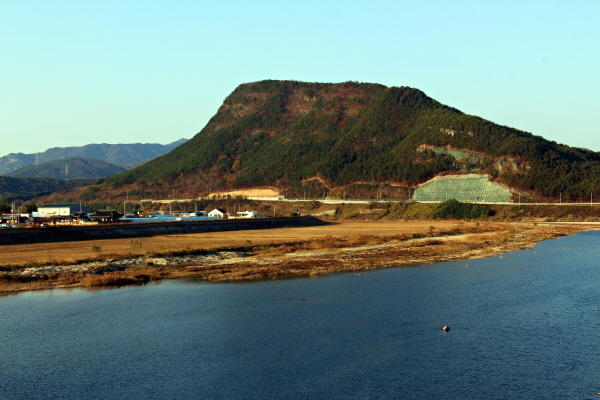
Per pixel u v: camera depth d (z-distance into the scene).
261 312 52.41
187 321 49.41
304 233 155.88
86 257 85.75
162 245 110.69
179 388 34.56
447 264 86.00
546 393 33.28
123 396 33.47
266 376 36.31
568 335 44.53
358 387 34.44
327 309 53.50
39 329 46.94
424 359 39.12
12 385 35.06
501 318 50.00
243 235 146.00
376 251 105.06
